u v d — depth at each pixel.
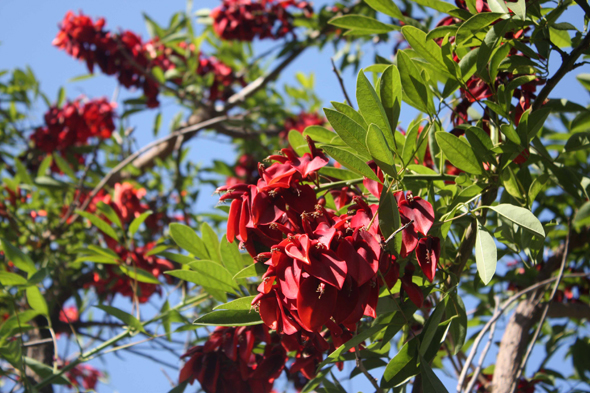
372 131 1.37
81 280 2.89
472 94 1.58
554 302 1.93
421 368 1.41
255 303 1.40
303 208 1.41
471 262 1.65
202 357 1.60
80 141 3.58
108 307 1.68
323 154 1.44
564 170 1.62
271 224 1.41
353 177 1.57
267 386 1.59
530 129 1.50
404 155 1.46
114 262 1.80
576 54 1.52
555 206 2.02
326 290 1.36
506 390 1.79
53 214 2.97
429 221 1.40
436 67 1.55
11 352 1.65
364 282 1.35
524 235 1.52
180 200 3.23
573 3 1.53
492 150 1.50
